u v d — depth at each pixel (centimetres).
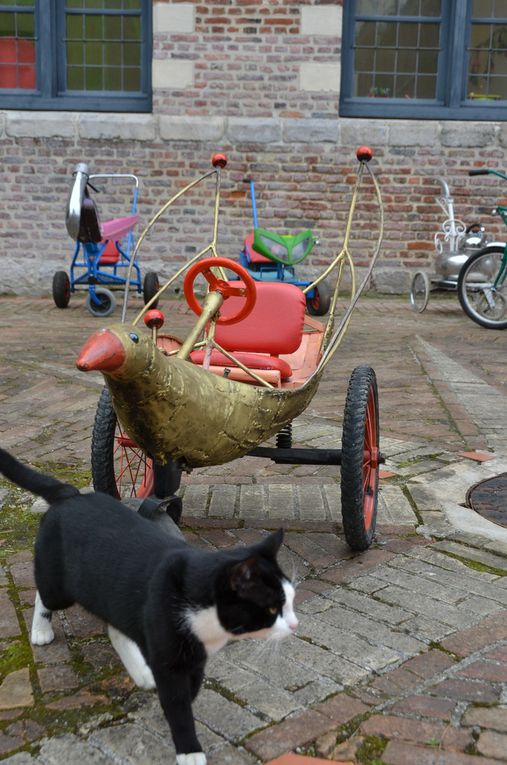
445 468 415
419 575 295
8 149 1026
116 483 342
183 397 235
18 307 945
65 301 926
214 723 208
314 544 323
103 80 1048
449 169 1036
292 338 358
